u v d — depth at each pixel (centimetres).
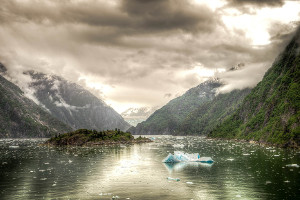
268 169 6988
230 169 7188
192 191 4972
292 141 12900
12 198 4581
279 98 18675
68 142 18062
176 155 9081
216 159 9350
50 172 6956
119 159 9750
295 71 18050
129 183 5650
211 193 4819
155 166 7962
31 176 6412
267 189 4988
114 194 4797
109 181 5844
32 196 4694
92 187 5306
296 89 15288
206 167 7644
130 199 4494
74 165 8181
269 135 16062
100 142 18938
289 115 14525
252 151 12038
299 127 13050
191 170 7169
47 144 18400
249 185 5316
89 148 15538
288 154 10262
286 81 18512
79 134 18962
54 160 9425
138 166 7988
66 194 4809
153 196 4669
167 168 7575
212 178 6053
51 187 5309
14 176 6412
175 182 5706
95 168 7606
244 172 6675
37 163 8625
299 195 4578
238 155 10531
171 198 4550
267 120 18988
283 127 14488
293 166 7344
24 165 8175
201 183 5584
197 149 14250
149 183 5641
